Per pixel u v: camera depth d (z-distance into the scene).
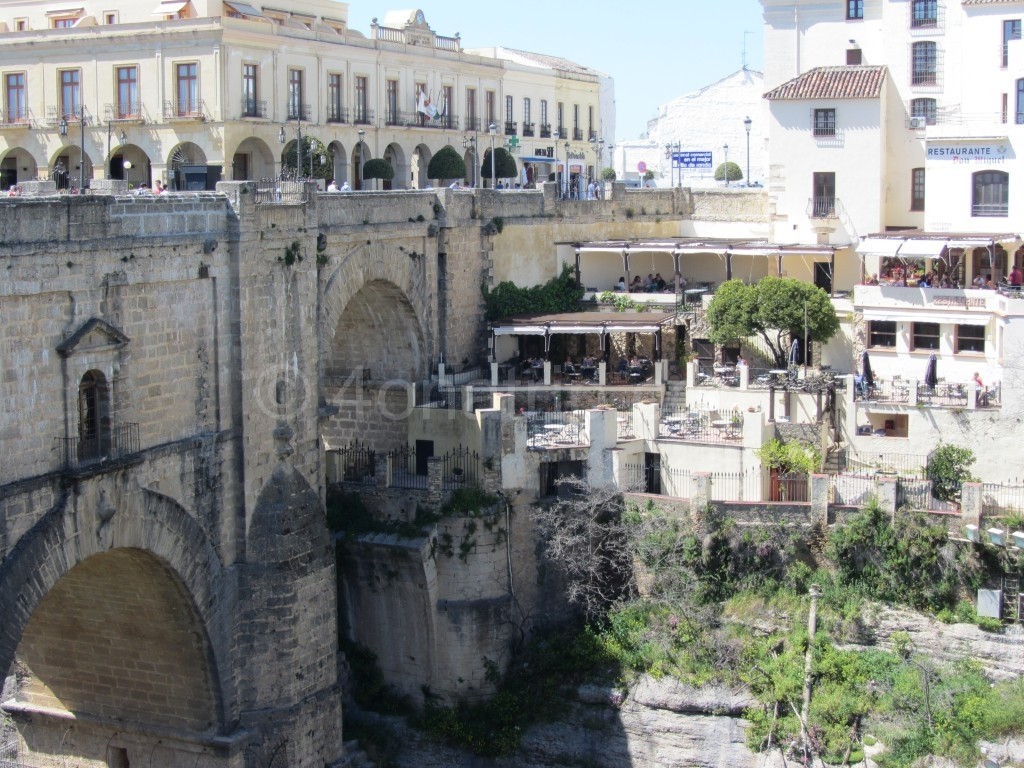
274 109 79.38
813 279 74.81
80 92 78.31
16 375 40.72
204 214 47.78
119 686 51.72
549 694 57.41
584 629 58.66
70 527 42.62
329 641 53.81
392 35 90.62
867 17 78.38
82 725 52.78
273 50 78.94
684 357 70.56
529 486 59.84
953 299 65.38
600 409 61.19
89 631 50.94
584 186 97.19
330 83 84.06
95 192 54.94
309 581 52.44
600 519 60.22
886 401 62.88
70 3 85.50
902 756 51.97
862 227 74.50
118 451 44.34
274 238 50.62
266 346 50.66
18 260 40.31
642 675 56.53
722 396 65.50
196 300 47.81
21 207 40.44
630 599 59.00
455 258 65.62
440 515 57.75
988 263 69.69
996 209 69.44
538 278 72.25
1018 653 53.94
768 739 53.62
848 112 74.19
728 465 61.12
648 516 59.31
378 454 59.25
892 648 55.47
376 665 58.94
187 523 47.69
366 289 62.06
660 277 76.00
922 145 75.00
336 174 85.62
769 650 55.84
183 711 51.12
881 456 62.78
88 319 42.91
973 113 72.44
